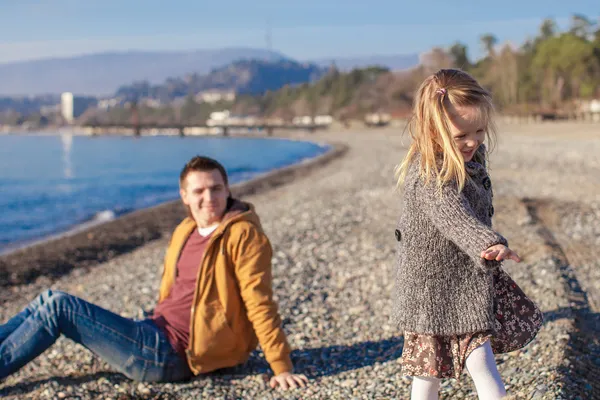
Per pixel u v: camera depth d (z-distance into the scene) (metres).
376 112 140.62
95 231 15.33
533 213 10.67
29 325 3.99
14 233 17.39
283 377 4.17
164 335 4.21
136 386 4.19
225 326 4.18
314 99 177.25
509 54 100.31
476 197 2.61
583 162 23.05
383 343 4.89
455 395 3.60
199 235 4.33
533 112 86.38
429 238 2.61
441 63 119.44
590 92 88.31
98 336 4.04
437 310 2.62
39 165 53.53
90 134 194.38
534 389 3.42
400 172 2.80
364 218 11.92
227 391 4.10
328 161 43.22
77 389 4.17
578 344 4.22
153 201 25.44
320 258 8.48
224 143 108.25
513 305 2.75
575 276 6.37
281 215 14.23
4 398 4.12
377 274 7.24
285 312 5.96
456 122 2.54
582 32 98.44
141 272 9.48
